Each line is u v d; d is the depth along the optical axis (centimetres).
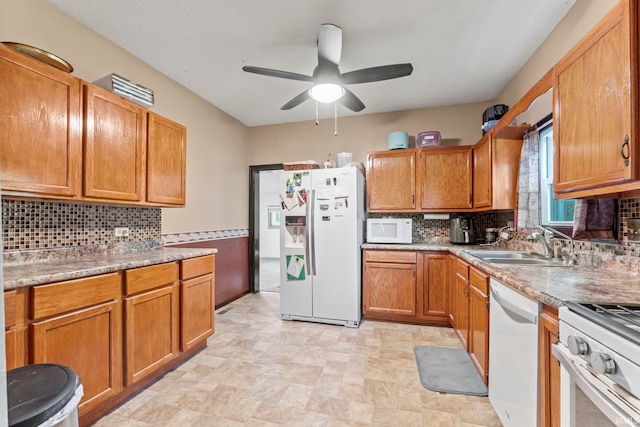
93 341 157
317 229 316
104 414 168
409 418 167
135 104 217
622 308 91
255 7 198
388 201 345
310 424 162
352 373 213
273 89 320
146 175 224
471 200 319
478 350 199
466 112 358
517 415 133
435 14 204
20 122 151
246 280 433
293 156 423
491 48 243
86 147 180
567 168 141
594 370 81
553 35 219
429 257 304
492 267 168
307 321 321
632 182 108
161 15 205
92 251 214
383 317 324
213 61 265
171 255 212
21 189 151
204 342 255
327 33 206
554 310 109
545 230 212
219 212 371
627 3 104
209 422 163
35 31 186
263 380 204
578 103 133
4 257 168
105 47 230
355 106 277
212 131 359
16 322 127
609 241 163
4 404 53
